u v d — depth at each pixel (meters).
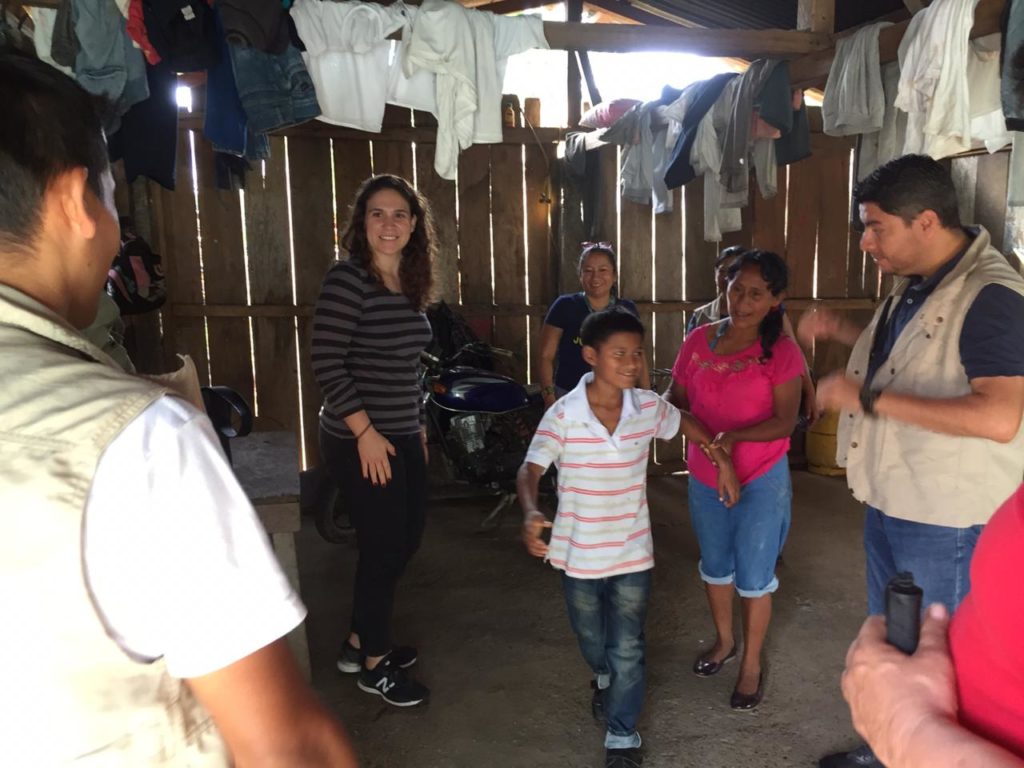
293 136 4.68
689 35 3.34
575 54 5.22
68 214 0.72
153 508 0.64
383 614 2.66
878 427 1.93
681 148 3.81
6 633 0.61
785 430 2.39
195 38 2.62
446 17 3.10
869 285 5.69
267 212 4.71
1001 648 0.69
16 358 0.66
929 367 1.79
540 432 2.20
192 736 0.69
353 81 3.24
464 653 3.06
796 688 2.77
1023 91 2.23
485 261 5.11
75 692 0.63
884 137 3.10
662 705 2.67
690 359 2.63
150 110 2.87
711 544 2.65
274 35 2.63
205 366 4.74
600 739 2.51
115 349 1.90
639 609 2.21
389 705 2.69
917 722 0.73
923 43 2.55
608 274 3.66
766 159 3.82
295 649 2.46
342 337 2.38
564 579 2.25
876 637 0.87
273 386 4.85
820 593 3.57
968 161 5.10
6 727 0.62
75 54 2.58
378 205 2.37
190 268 4.65
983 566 0.72
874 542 2.08
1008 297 1.66
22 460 0.62
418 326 2.55
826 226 5.54
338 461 2.51
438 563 3.98
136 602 0.64
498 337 5.19
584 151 4.79
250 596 0.68
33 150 0.68
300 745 0.71
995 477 1.78
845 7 5.20
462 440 4.25
